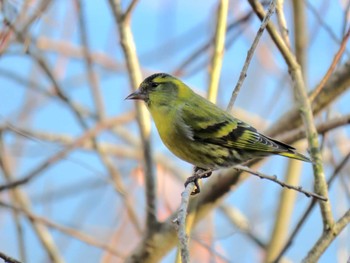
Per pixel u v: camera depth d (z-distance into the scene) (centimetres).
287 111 1195
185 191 815
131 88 1191
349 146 1299
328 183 1034
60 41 1385
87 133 1288
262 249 1318
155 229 1198
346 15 1093
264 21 934
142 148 1205
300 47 1234
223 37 1120
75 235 1197
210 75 1123
